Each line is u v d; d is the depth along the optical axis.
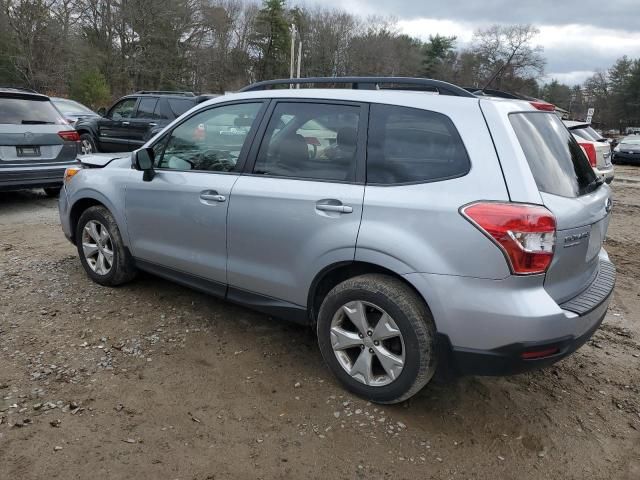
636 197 12.92
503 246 2.58
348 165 3.13
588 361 3.88
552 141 3.11
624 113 88.75
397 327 2.91
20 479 2.47
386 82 3.25
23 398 3.06
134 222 4.30
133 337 3.84
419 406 3.17
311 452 2.75
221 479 2.54
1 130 7.37
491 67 61.34
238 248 3.59
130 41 50.78
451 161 2.81
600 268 3.48
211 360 3.58
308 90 3.44
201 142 3.91
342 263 3.08
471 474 2.66
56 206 8.39
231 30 65.69
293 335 3.98
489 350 2.70
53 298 4.47
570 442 2.94
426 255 2.76
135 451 2.69
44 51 38.66
